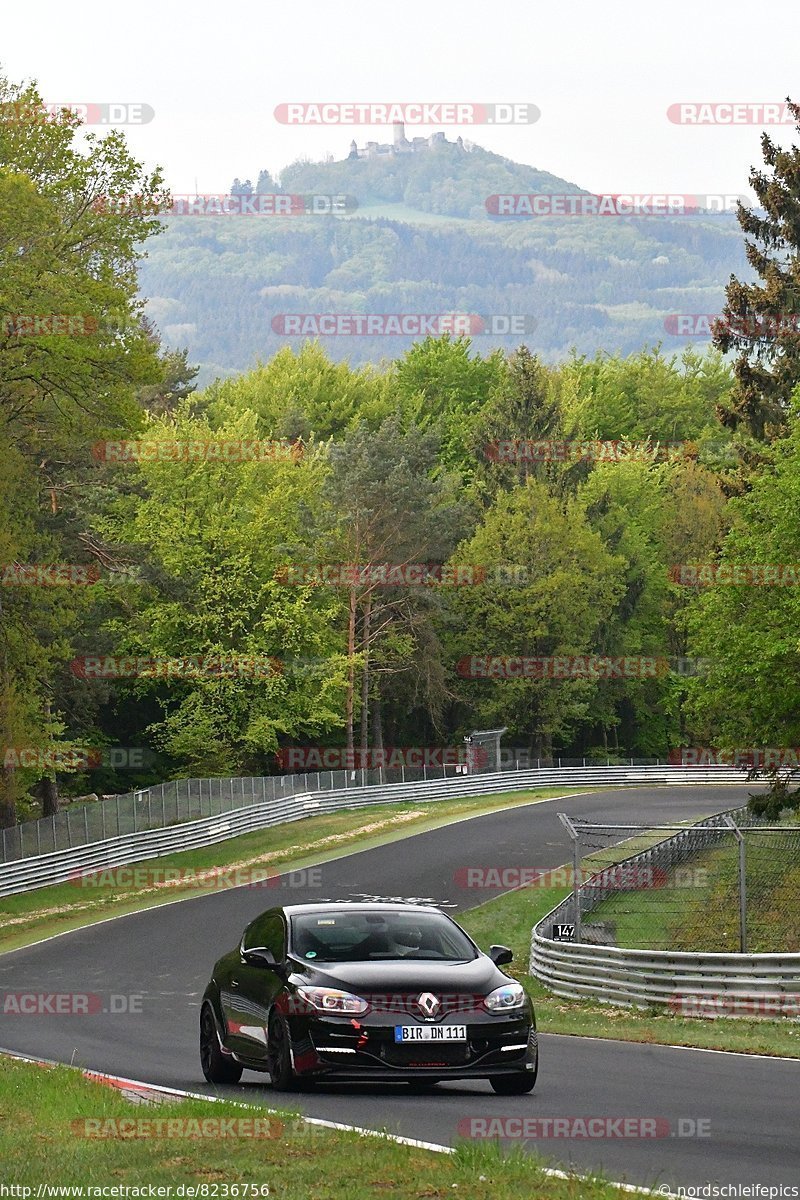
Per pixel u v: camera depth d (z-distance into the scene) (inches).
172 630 4758.9
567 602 5482.3
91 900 2859.3
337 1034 810.8
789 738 2481.5
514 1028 834.2
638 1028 1353.3
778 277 3558.1
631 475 6328.7
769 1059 1063.6
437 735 5807.1
